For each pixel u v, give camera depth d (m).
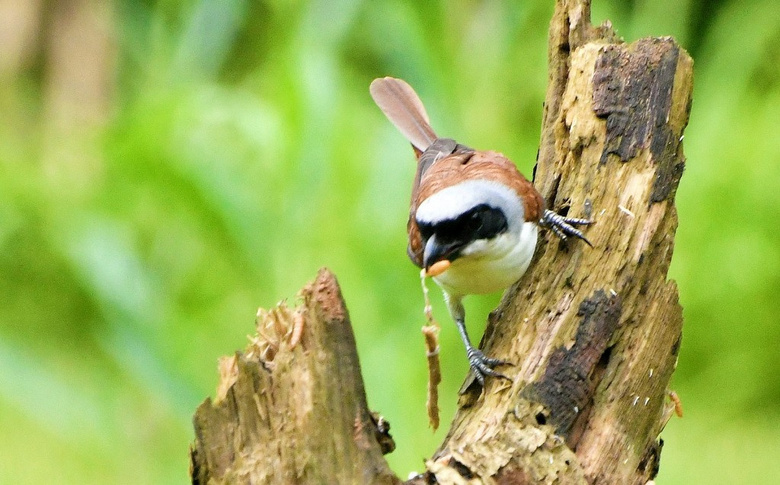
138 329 11.06
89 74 20.27
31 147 19.98
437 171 7.85
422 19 12.50
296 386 5.79
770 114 16.67
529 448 5.95
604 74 7.23
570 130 7.30
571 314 6.64
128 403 13.12
